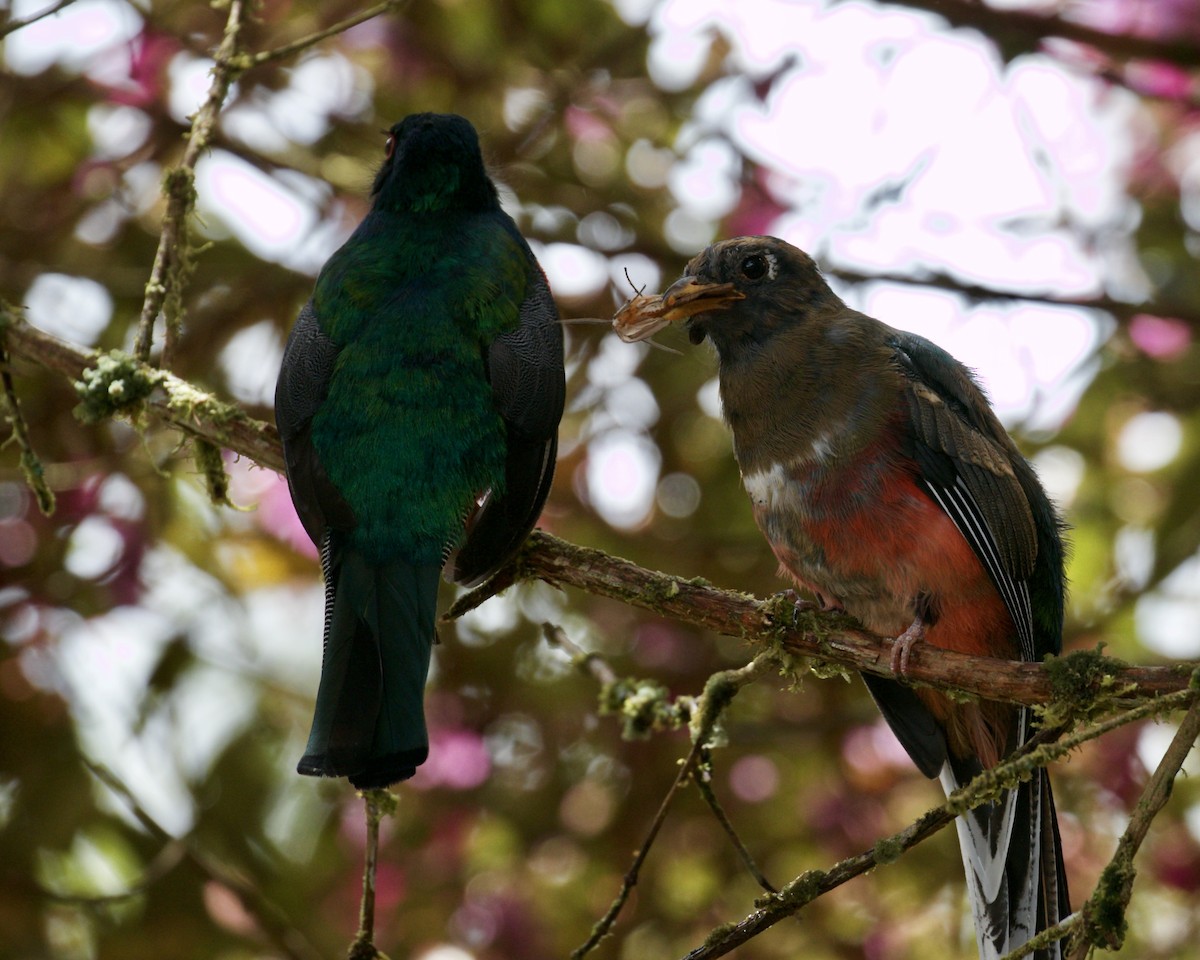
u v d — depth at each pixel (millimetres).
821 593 8820
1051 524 9469
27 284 12352
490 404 7922
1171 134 13273
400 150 8703
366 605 7418
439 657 12125
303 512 7793
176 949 11430
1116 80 12570
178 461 12117
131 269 12562
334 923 11773
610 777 12172
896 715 8945
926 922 12055
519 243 8625
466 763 11977
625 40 12594
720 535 12320
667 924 11867
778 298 9031
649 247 12430
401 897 11828
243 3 9266
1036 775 8336
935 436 8578
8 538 12055
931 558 8477
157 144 12656
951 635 8672
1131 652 11992
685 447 12617
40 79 12555
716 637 12109
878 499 8570
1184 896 11797
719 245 9258
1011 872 8203
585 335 12414
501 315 8109
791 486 8750
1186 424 12547
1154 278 13117
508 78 12984
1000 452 8898
